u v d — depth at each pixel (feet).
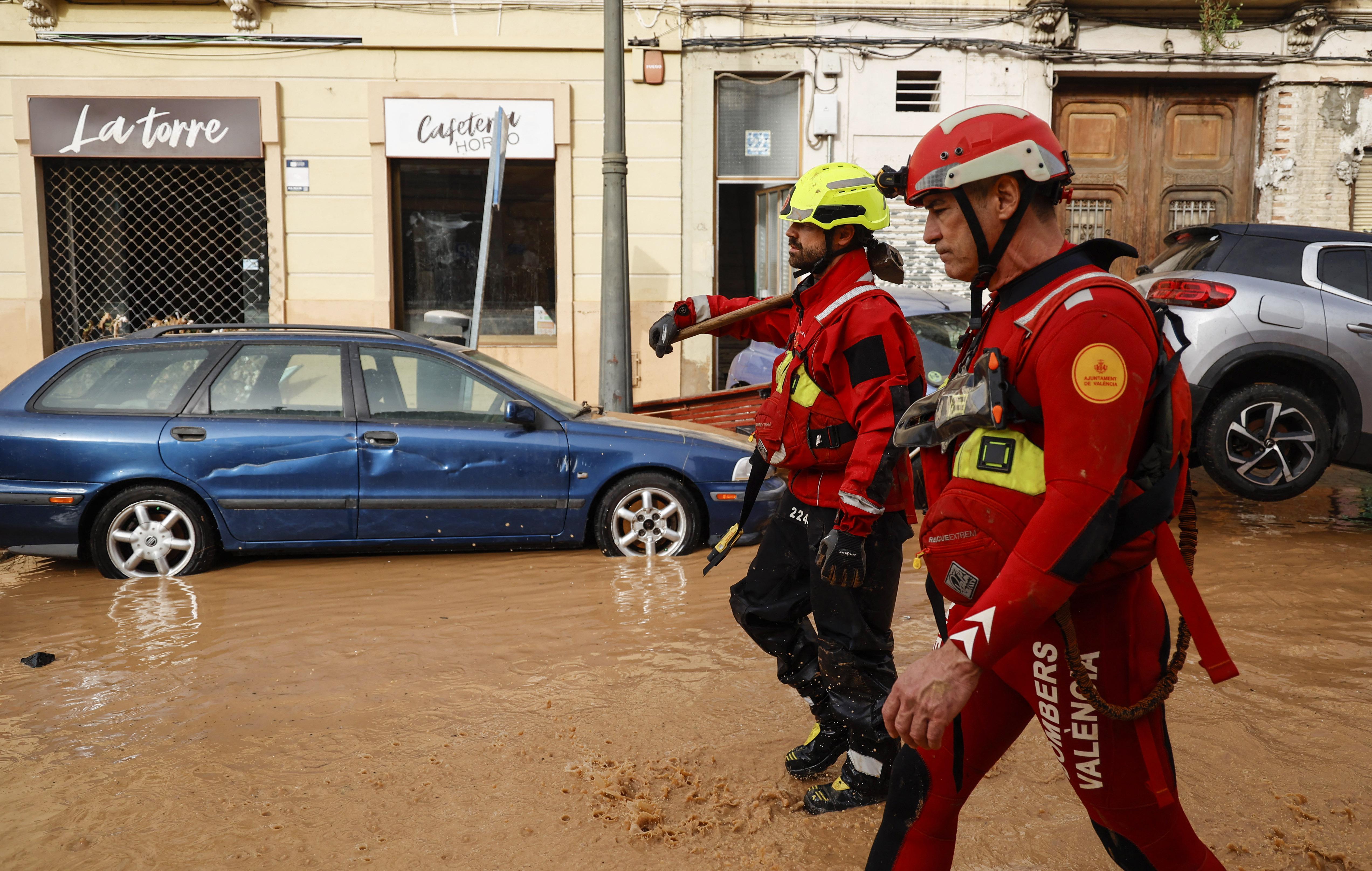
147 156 35.60
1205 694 11.21
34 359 35.96
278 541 18.47
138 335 19.30
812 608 9.06
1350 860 7.83
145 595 16.61
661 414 24.62
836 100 36.86
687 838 8.43
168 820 8.82
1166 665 5.68
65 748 10.39
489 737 10.54
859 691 8.74
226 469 18.12
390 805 9.05
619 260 26.23
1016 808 8.80
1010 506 5.35
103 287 36.70
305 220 36.24
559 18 35.88
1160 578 16.29
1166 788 5.53
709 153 36.91
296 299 36.47
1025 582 4.89
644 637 13.89
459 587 16.76
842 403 8.45
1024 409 5.28
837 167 8.68
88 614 15.43
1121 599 5.46
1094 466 4.86
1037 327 5.18
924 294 25.12
